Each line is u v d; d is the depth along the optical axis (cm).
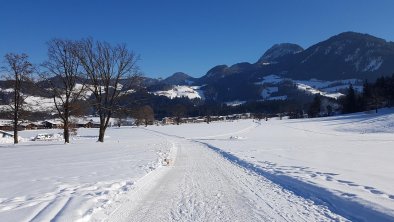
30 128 10756
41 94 3816
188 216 782
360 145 3250
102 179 1218
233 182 1232
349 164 1716
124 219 748
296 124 10444
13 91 4072
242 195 1005
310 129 8462
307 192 1032
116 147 3041
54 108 3997
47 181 1195
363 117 10419
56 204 818
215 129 8600
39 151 2766
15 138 4316
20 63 3944
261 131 7656
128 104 4028
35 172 1457
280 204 891
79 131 8788
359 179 1196
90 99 3953
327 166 1622
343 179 1196
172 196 990
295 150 2689
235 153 2431
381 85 12338
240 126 10069
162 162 1798
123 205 862
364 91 13175
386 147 2975
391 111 10731
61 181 1188
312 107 16150
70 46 3697
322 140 4253
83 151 2650
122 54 3903
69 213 733
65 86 3791
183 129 8888
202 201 928
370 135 5781
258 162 1827
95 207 803
